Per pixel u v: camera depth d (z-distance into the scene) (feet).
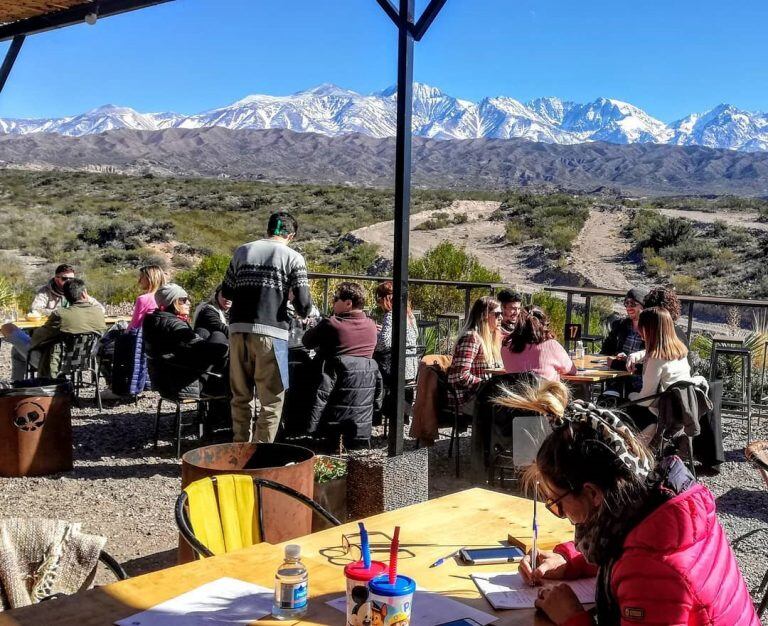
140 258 116.06
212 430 22.40
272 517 11.18
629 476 5.77
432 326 33.86
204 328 20.71
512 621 6.56
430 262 54.29
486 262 114.21
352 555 7.95
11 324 25.93
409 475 14.80
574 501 5.97
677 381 17.24
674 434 17.35
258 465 12.56
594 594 7.11
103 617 6.28
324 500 13.99
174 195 206.08
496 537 8.63
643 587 5.57
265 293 17.70
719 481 20.07
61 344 23.89
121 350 24.85
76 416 24.94
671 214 148.25
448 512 9.46
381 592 5.79
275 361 17.80
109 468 19.72
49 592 8.32
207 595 6.74
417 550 8.20
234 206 193.16
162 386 20.59
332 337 20.49
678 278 97.55
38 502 17.17
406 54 13.56
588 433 5.92
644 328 17.62
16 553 8.36
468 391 19.34
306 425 20.47
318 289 43.60
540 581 7.30
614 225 129.59
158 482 18.75
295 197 205.26
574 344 27.12
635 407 17.72
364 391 20.77
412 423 21.15
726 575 5.78
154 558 14.40
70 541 8.53
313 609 6.53
